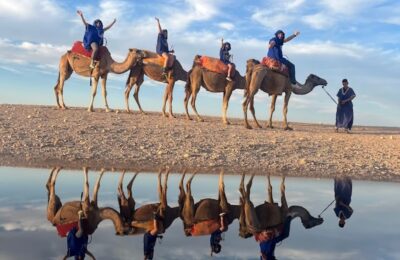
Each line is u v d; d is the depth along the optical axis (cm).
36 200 661
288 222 613
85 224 554
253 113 1709
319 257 436
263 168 1124
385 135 1944
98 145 1226
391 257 436
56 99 1848
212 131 1504
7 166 966
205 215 652
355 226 582
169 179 925
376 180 1070
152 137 1352
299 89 1772
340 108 1830
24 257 388
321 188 910
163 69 1756
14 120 1439
